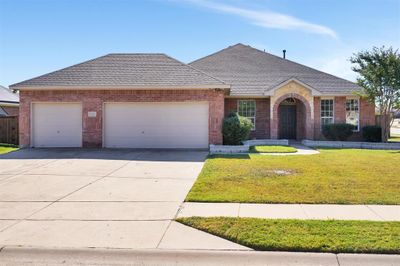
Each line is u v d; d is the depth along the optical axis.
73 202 7.44
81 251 4.88
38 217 6.38
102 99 17.34
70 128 17.58
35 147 17.55
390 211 6.59
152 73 17.95
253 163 12.59
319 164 12.41
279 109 23.11
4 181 9.71
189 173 10.88
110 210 6.82
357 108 22.41
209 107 17.17
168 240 5.23
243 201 7.32
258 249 4.88
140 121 17.44
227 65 25.34
